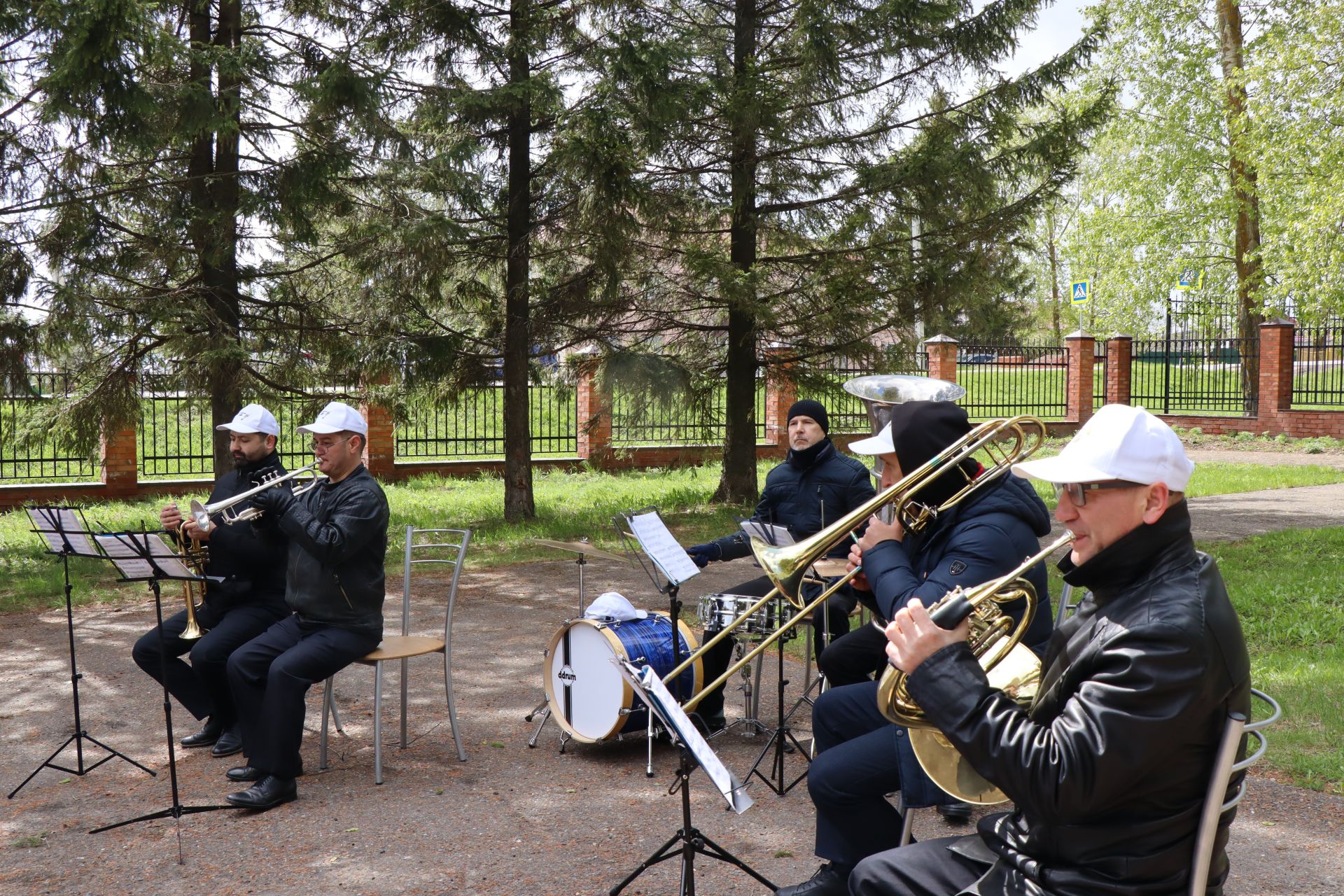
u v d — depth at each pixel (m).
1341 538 10.41
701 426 14.66
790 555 2.83
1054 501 12.98
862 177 12.51
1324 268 20.47
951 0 12.24
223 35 11.42
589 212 11.67
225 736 5.35
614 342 13.82
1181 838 2.01
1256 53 23.62
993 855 2.31
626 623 5.15
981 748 2.07
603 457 19.50
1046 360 25.03
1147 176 27.00
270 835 4.23
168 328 11.18
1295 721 5.27
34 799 4.68
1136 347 29.08
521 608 8.71
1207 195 26.52
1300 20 22.38
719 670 5.27
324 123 11.42
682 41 12.36
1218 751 1.97
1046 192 12.72
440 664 6.95
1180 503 2.06
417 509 14.55
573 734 5.13
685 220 13.13
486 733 5.56
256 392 11.55
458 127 12.59
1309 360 24.09
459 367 13.33
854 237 13.23
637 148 12.30
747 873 3.62
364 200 12.20
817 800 3.12
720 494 14.25
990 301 13.66
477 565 10.66
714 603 4.78
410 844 4.12
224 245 11.06
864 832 3.11
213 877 3.85
